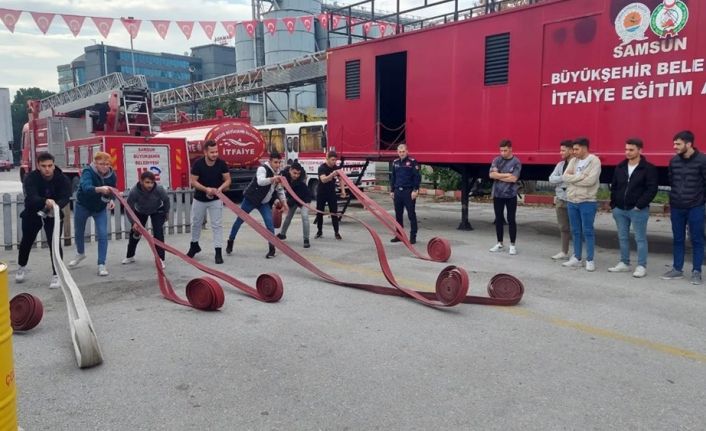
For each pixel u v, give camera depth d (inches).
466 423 135.5
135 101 711.7
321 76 1091.9
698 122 293.0
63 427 134.6
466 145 408.2
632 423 135.4
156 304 241.6
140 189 313.3
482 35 392.8
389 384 157.6
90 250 372.8
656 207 547.2
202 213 332.8
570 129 347.9
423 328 207.0
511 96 378.0
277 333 201.8
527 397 149.3
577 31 340.5
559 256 333.7
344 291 262.5
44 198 275.0
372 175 720.3
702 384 157.8
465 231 454.0
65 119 778.8
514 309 231.0
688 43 293.6
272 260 339.6
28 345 191.6
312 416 139.6
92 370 169.0
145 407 144.9
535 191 719.1
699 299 244.7
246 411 142.3
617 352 182.1
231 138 669.3
